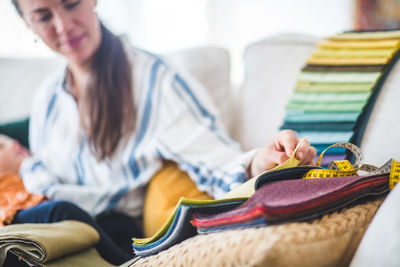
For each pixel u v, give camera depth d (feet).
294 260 1.54
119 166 4.02
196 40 8.67
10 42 7.41
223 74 4.92
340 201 1.77
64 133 4.34
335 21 8.75
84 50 3.84
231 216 1.73
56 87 4.47
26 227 2.69
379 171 2.07
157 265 1.97
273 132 4.24
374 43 2.99
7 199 3.63
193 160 3.65
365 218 1.79
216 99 4.84
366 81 2.77
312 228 1.61
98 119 3.99
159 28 8.53
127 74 4.11
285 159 2.48
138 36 8.39
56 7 3.58
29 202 3.58
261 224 1.63
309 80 3.07
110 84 4.00
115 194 3.92
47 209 3.15
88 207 3.93
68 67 4.23
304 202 1.66
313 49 4.31
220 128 4.03
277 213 1.60
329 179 1.92
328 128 2.78
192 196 3.48
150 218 3.62
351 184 1.81
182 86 4.15
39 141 4.55
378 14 8.54
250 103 4.44
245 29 8.80
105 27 4.07
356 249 1.75
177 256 1.87
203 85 4.85
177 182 3.67
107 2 8.16
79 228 2.89
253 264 1.53
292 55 4.36
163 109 4.04
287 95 4.26
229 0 8.70
